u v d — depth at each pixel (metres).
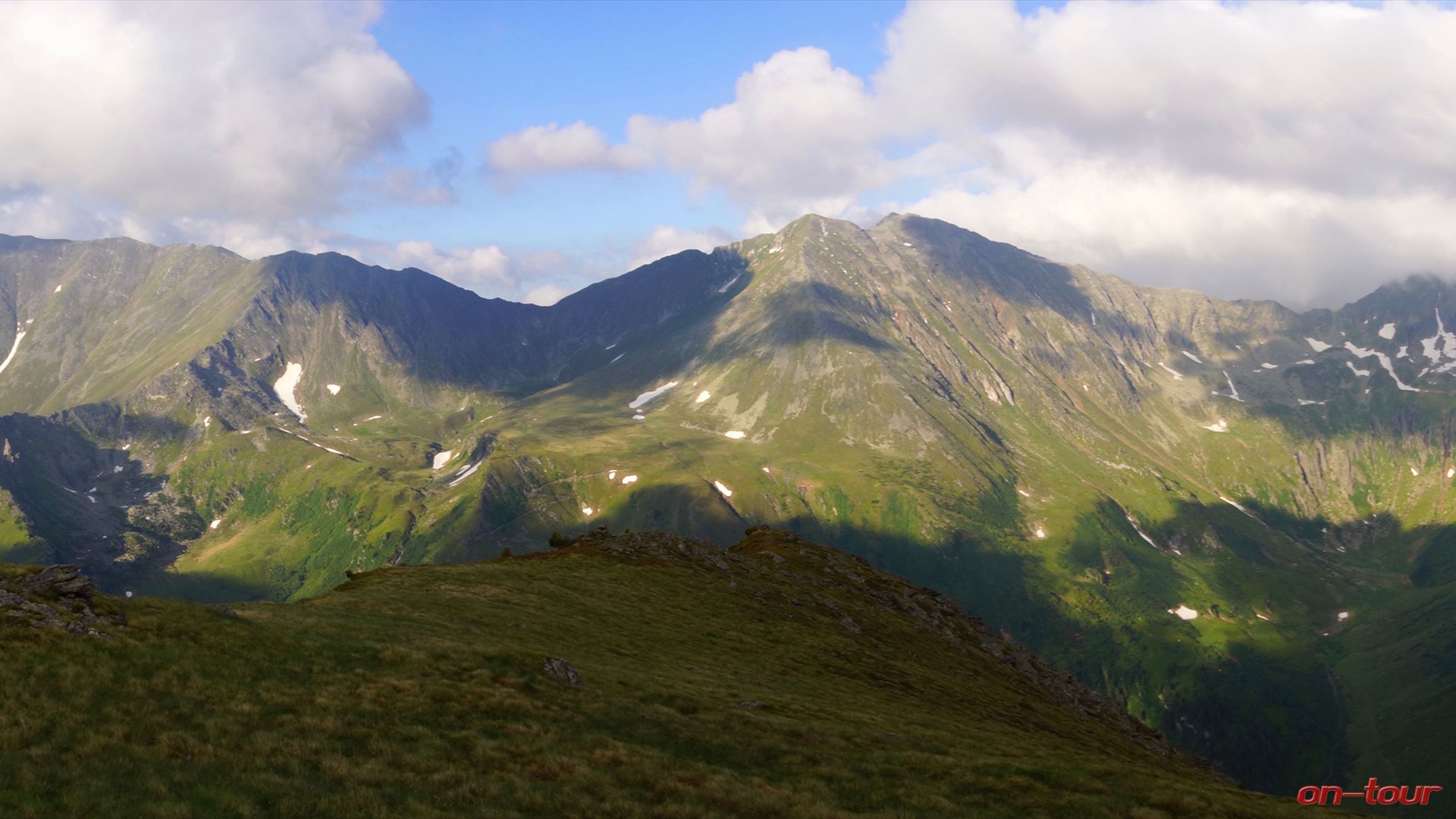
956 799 36.75
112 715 29.67
